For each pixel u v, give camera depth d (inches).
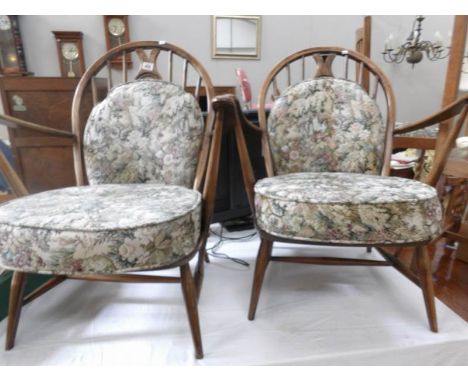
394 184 31.4
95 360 29.7
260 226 31.4
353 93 42.4
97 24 96.3
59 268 24.0
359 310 36.1
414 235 27.8
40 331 33.4
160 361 29.5
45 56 96.2
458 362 31.2
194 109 38.5
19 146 64.6
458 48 44.6
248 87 85.7
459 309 36.7
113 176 39.2
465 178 45.0
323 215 27.7
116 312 36.6
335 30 107.7
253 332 33.0
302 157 41.9
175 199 29.0
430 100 114.8
